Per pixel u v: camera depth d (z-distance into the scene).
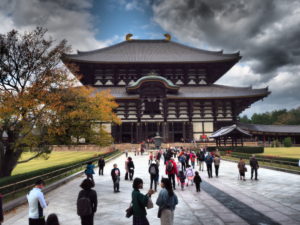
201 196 15.41
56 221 5.64
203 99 78.19
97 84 86.19
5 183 14.57
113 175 17.19
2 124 19.39
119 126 77.25
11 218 11.56
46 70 20.80
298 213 11.55
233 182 20.14
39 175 18.72
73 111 21.36
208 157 23.06
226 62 86.69
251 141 75.81
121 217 11.41
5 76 19.19
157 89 77.38
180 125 81.50
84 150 64.50
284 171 25.50
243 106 80.75
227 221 10.59
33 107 19.41
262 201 13.85
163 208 8.02
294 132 82.06
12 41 19.47
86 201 7.71
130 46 103.25
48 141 21.70
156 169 17.38
